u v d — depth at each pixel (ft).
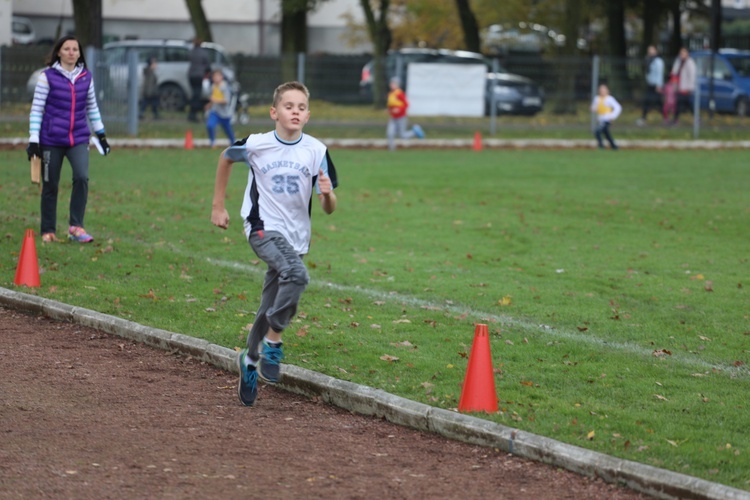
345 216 135.03
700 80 293.02
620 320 81.51
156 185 158.20
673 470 47.67
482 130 272.72
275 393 60.95
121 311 76.89
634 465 47.11
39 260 94.53
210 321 75.31
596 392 61.41
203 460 49.14
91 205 133.69
